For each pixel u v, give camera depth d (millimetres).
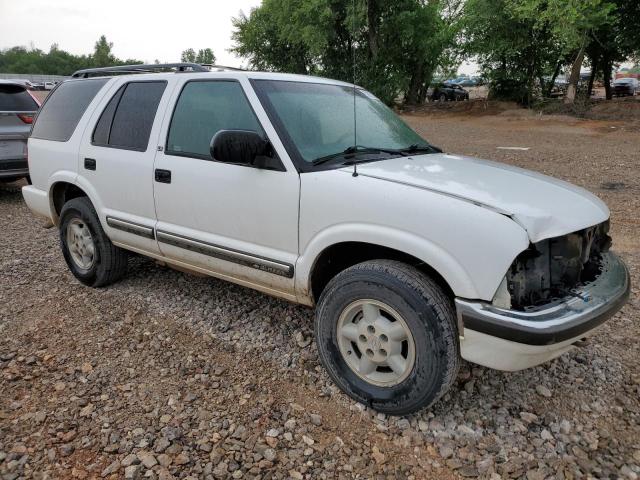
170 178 3750
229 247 3482
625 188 8680
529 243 2467
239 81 3480
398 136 3857
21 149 8148
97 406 3037
